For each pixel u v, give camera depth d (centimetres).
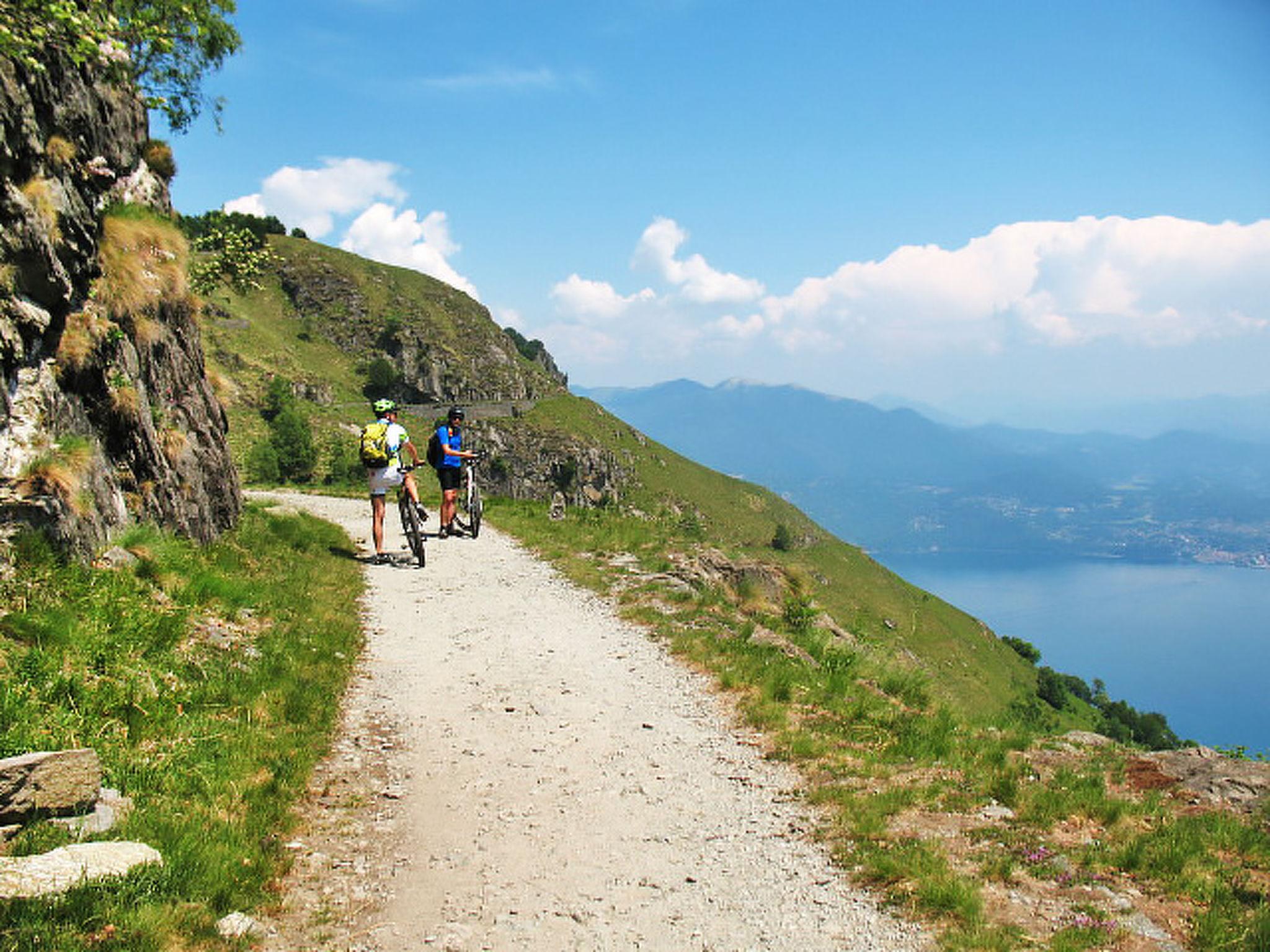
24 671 597
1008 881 502
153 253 1232
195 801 548
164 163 1439
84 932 381
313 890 493
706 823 598
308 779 638
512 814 610
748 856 547
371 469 1570
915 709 899
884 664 1095
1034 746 776
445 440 1894
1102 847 547
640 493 19800
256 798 577
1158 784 671
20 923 371
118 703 620
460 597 1322
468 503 1920
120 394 1016
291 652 895
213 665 769
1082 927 445
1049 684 14925
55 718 564
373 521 1586
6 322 801
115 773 538
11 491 765
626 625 1173
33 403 840
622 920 470
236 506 1493
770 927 461
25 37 753
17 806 446
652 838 574
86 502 848
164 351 1266
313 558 1474
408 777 674
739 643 1070
